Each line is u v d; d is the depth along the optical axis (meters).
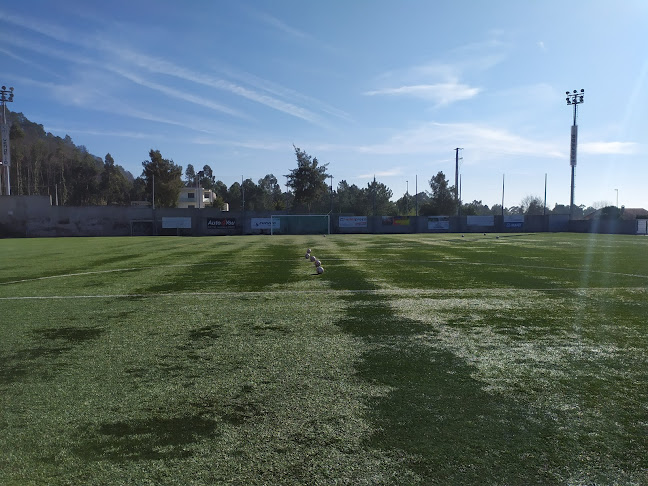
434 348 4.93
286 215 44.62
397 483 2.38
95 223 41.84
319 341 5.25
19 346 5.16
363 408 3.36
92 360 4.62
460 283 9.84
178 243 27.30
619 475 2.47
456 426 3.05
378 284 9.77
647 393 3.62
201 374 4.16
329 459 2.63
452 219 46.34
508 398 3.53
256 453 2.72
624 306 7.27
